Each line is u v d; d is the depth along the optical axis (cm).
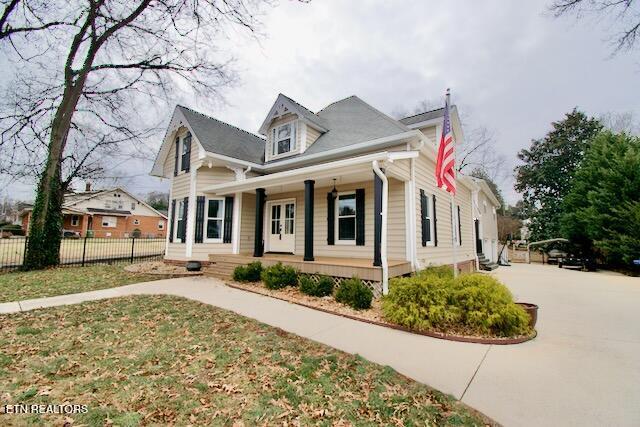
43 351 371
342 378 321
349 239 914
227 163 1109
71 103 1092
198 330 456
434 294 491
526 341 446
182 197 1177
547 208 2591
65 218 3250
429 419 255
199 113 1324
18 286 768
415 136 792
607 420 254
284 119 1165
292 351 388
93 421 242
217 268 981
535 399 287
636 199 1420
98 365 339
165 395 283
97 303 601
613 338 464
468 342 436
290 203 1096
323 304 611
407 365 358
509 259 2556
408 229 815
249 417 253
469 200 1540
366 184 889
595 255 1692
